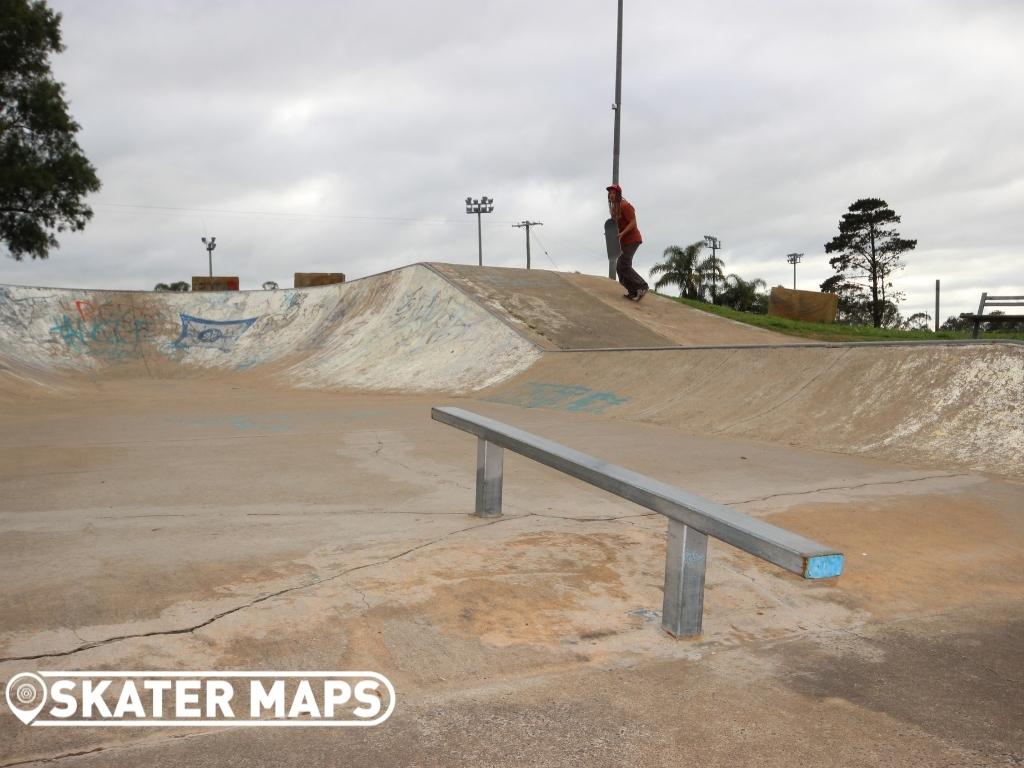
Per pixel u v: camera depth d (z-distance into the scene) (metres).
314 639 2.93
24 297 29.67
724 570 4.03
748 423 9.77
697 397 11.54
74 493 5.79
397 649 2.88
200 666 2.69
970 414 7.91
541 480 6.57
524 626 3.16
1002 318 11.11
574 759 2.18
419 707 2.47
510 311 22.00
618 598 3.54
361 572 3.70
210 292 33.03
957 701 2.66
